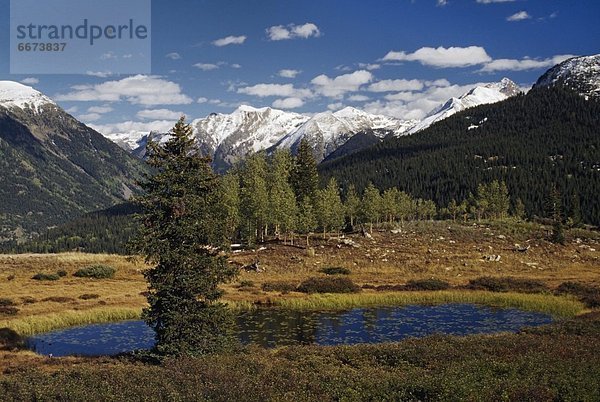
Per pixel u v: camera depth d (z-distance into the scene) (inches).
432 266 2898.6
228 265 1170.6
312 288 2325.3
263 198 3329.2
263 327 1726.1
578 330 1282.0
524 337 1162.6
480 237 3612.2
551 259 3147.1
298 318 1872.5
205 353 1087.0
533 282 2388.0
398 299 2186.3
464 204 5689.0
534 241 3543.3
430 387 696.4
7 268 2847.0
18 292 2228.1
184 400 687.7
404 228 3912.4
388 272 2800.2
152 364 1068.5
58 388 751.7
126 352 1310.3
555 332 1282.0
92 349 1483.8
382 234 3725.4
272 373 840.3
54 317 1798.7
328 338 1569.9
